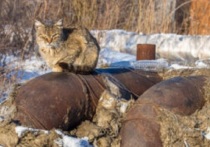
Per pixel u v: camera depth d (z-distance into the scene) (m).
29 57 11.76
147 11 15.91
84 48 7.47
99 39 14.53
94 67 7.54
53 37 7.56
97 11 15.63
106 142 6.28
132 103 6.71
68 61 7.43
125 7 16.38
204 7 17.28
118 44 14.74
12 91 6.63
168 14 16.56
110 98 6.80
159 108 5.87
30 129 5.93
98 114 6.72
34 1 14.12
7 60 10.99
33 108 6.20
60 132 6.02
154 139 5.74
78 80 6.75
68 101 6.40
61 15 14.73
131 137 5.83
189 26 17.62
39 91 6.35
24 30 12.52
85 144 6.05
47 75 6.79
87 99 6.65
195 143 5.71
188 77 6.48
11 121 6.07
